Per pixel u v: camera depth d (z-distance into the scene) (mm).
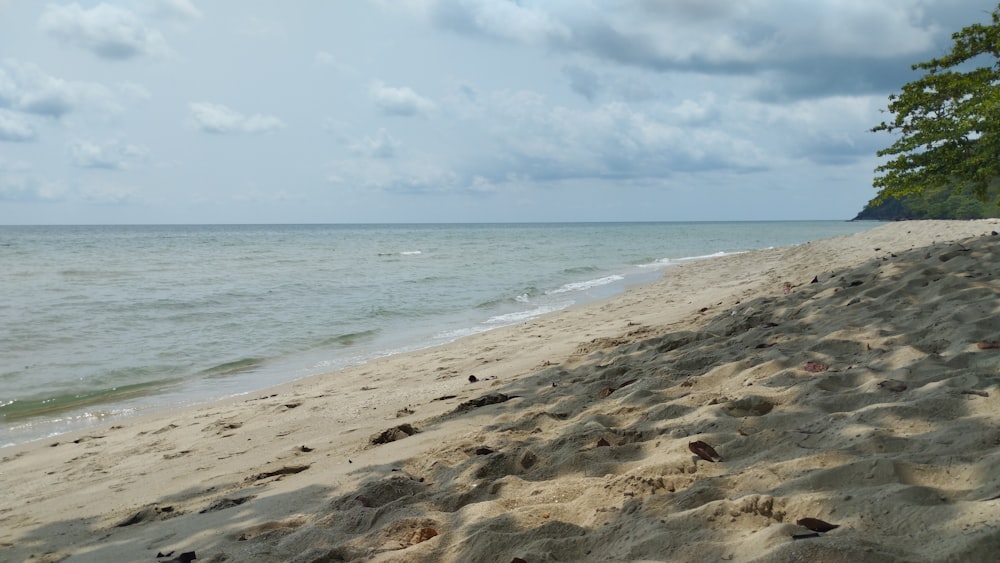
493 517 2838
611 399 4680
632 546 2348
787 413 3521
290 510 3580
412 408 5988
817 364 4398
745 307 8047
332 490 3805
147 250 43500
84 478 5094
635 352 6465
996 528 1853
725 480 2770
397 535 2854
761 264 20656
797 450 3000
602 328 10016
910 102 10172
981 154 9422
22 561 3488
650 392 4547
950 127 9758
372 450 4617
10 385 8539
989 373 3551
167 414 7211
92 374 9109
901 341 4629
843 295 7000
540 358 7895
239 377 9039
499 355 8633
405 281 21281
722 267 22094
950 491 2250
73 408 7672
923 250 9242
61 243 55844
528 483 3248
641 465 3242
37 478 5238
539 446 3750
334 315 14219
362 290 18672
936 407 3102
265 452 5184
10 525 4117
